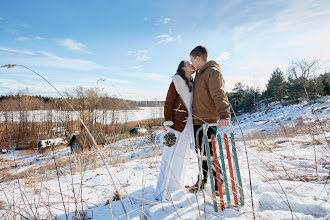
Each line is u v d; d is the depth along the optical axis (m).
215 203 1.76
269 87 33.28
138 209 1.95
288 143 4.70
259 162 3.27
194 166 3.62
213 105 2.15
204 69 2.16
